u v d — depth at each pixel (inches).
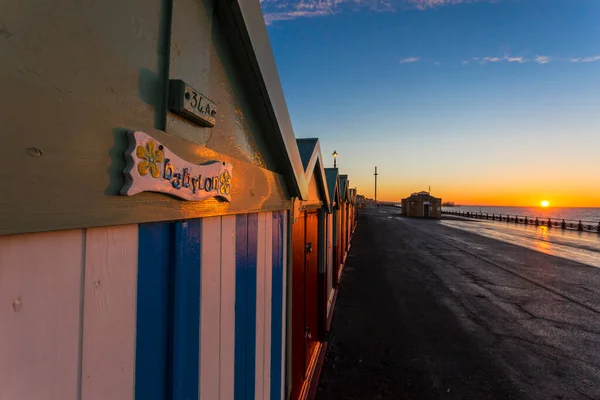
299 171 108.8
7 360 23.9
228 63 59.8
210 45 51.9
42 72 24.8
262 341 82.2
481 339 226.4
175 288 42.9
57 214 26.0
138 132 33.9
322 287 208.5
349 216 704.4
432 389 165.5
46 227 25.2
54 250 27.2
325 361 191.8
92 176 29.2
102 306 32.3
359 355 200.4
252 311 74.6
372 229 1121.4
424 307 294.4
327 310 236.8
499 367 188.2
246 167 67.9
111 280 33.4
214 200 53.5
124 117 33.1
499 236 969.5
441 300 316.5
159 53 39.0
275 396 95.4
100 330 32.1
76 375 29.6
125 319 35.4
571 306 303.6
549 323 259.1
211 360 54.3
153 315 39.8
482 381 173.5
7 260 23.7
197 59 47.1
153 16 37.9
